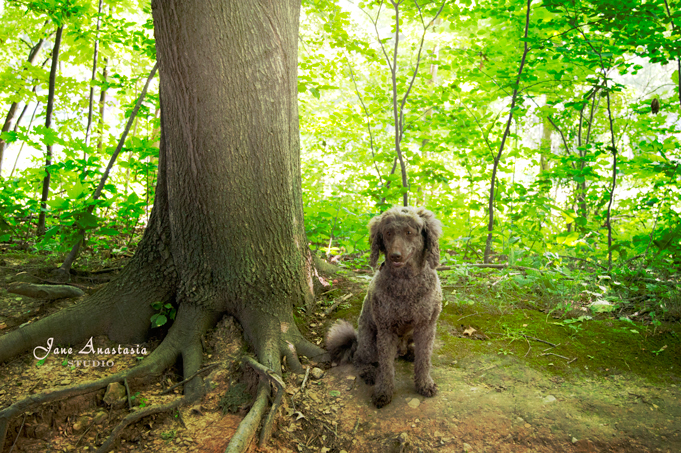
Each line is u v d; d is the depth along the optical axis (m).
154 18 2.83
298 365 3.02
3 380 2.65
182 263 3.32
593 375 2.78
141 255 3.48
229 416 2.60
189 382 2.82
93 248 5.12
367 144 8.35
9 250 5.07
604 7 3.68
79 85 7.22
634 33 3.92
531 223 5.60
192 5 2.72
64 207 3.81
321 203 5.90
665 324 3.27
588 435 2.28
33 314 3.34
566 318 3.58
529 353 3.06
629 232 6.02
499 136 5.73
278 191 3.35
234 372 2.93
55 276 3.96
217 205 3.12
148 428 2.49
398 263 2.39
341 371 3.00
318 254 5.75
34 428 2.37
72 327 3.06
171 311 3.38
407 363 3.12
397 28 5.11
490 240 5.17
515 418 2.44
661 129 5.19
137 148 4.48
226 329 3.26
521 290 4.18
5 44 7.63
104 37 4.98
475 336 3.36
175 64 2.83
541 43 4.39
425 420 2.49
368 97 6.44
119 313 3.23
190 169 3.08
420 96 5.99
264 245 3.31
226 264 3.24
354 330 3.16
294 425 2.55
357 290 4.24
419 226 2.55
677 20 3.68
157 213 3.50
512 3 4.68
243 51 2.93
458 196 6.43
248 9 2.91
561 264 4.54
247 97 3.02
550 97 6.29
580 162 5.02
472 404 2.57
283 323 3.28
